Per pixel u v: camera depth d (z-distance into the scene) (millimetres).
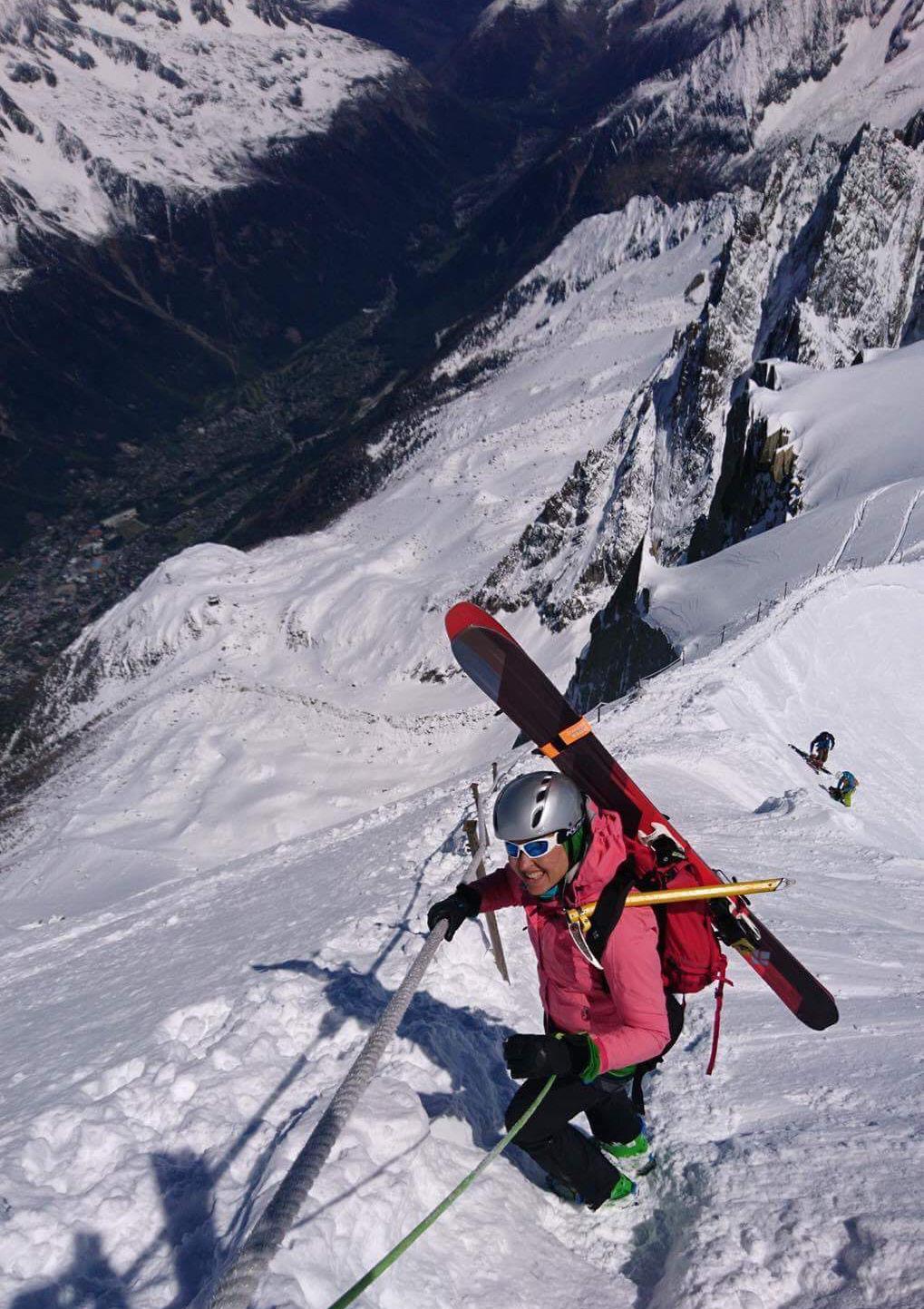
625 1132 3580
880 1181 3082
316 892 13391
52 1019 9688
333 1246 2830
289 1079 4379
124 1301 3012
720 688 28625
